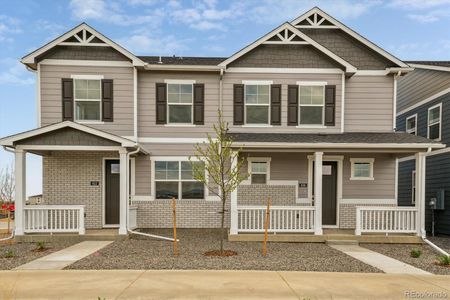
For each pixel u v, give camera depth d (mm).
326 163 13109
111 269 7168
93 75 12516
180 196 12977
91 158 12516
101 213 12461
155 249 9445
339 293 5680
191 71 12992
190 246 9945
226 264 7680
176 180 12992
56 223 10977
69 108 12406
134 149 11398
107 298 5359
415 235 11016
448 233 13438
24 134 10484
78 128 10680
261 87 13070
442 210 13914
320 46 12750
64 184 12422
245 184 12836
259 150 11258
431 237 12945
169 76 13039
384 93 13492
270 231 11094
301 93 13055
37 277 6508
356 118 13430
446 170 13625
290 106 13008
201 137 12992
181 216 12945
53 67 12438
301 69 13031
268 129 12977
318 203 11000
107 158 12641
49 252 9047
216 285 6020
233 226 10930
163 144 12984
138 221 12852
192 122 13023
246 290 5766
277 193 12844
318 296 5523
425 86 15281
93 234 10945
